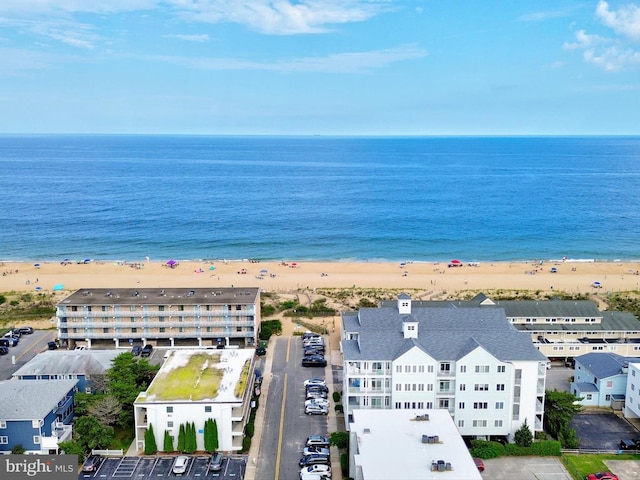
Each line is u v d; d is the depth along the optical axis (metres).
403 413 73.56
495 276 176.62
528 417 80.00
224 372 87.19
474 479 59.31
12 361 107.56
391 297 150.75
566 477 71.38
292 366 106.88
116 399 82.38
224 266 188.50
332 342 118.62
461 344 81.94
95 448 76.81
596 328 112.44
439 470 60.53
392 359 79.94
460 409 79.75
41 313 136.12
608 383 91.44
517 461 74.94
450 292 156.75
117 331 113.31
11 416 74.19
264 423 85.50
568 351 108.06
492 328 92.62
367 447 65.12
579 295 153.00
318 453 75.06
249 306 113.88
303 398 93.88
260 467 73.81
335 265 192.50
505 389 79.12
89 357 94.38
